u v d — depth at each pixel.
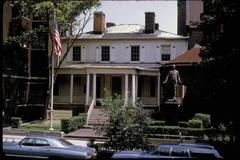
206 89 18.88
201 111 29.66
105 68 35.41
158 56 38.09
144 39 38.28
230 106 17.02
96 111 32.47
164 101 27.16
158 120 27.92
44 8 28.86
